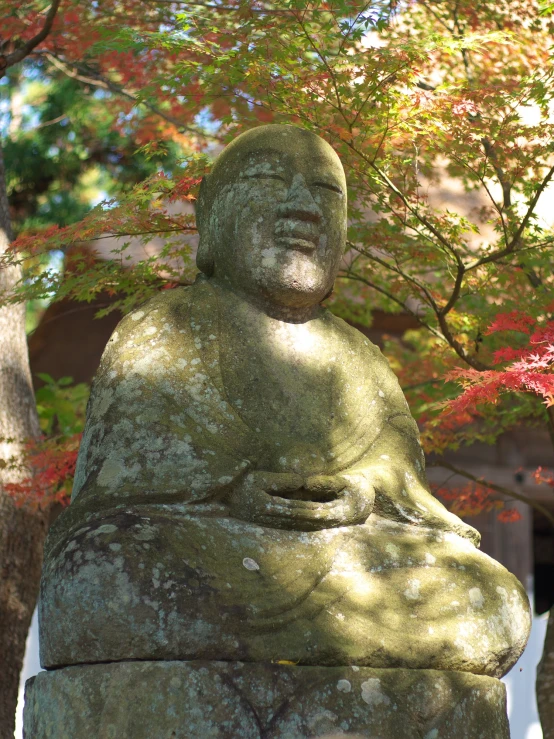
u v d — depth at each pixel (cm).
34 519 617
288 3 509
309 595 372
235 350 425
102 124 1097
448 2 609
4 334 640
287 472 399
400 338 849
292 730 343
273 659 352
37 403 750
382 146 533
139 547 356
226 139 571
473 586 394
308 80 499
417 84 536
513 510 656
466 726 368
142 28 651
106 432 403
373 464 427
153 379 412
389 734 352
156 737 336
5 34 662
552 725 533
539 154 514
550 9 520
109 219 516
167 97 548
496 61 605
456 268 586
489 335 589
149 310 434
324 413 426
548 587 1127
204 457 394
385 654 365
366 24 510
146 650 345
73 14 652
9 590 602
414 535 411
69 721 347
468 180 667
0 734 579
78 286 574
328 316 457
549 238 532
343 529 398
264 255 430
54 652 359
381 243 569
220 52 514
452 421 634
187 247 563
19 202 1152
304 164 441
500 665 390
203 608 351
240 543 378
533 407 640
